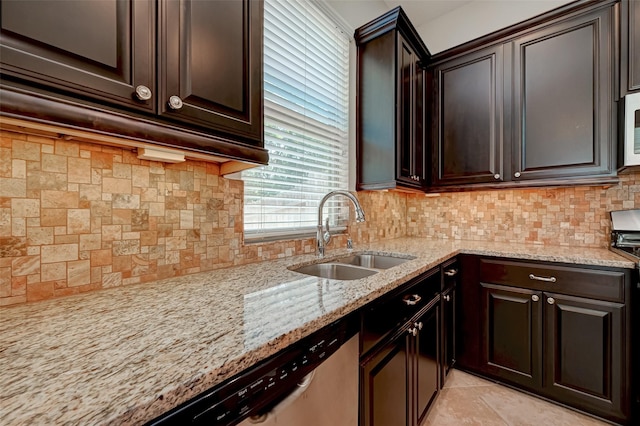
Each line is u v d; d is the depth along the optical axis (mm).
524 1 2148
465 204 2369
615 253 1627
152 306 747
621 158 1494
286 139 1549
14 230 731
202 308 737
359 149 1989
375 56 1910
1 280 716
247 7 974
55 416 353
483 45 1973
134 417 376
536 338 1625
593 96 1618
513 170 1864
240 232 1273
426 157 2203
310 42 1696
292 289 913
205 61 829
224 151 883
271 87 1453
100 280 873
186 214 1081
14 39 517
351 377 844
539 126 1776
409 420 1208
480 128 1990
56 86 563
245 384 535
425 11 2434
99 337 570
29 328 609
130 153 934
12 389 404
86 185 844
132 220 940
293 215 1608
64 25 572
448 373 1760
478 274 1820
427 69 2217
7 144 720
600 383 1454
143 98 681
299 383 675
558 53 1719
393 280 1035
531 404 1593
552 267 1577
